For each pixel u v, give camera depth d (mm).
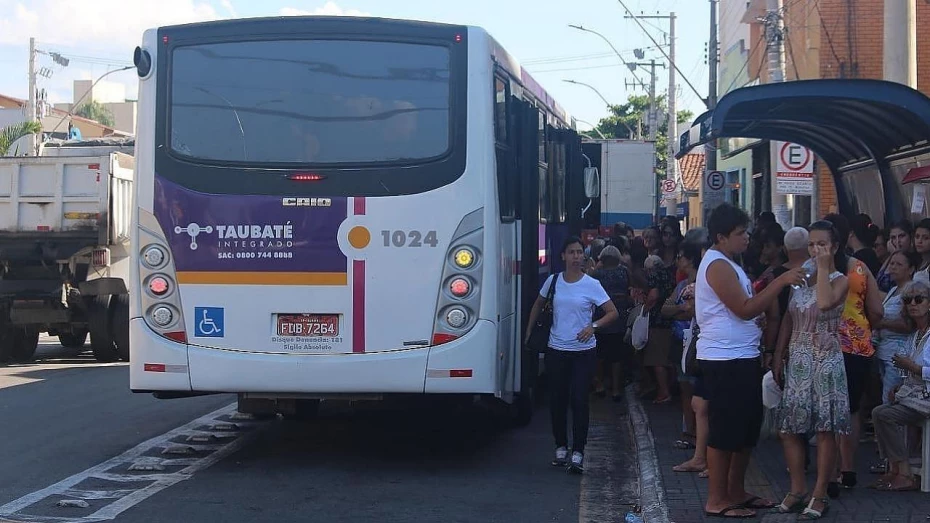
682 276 10844
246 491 8328
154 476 8828
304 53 8648
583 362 9250
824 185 21234
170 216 8641
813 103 11742
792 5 24344
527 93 10836
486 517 7684
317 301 8531
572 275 9281
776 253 9016
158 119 8711
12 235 16578
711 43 28625
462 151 8578
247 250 8570
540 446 10406
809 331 7059
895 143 12656
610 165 26375
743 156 31984
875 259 9734
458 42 8648
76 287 16688
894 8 12750
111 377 15070
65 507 7711
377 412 12164
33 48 49344
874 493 7812
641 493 8250
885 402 8266
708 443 7309
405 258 8523
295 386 8516
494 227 8641
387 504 8000
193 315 8617
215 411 12125
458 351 8516
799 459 7262
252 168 8594
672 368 12695
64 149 20328
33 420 11430
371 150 8578
